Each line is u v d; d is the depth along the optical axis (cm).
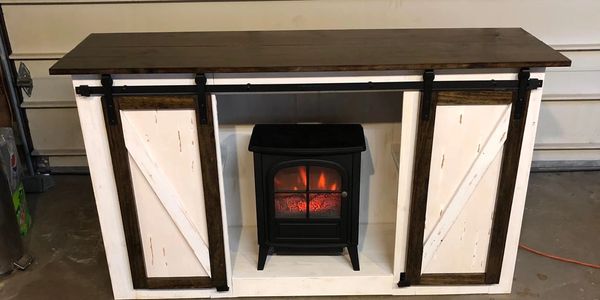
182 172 203
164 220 212
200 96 188
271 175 212
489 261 220
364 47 207
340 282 228
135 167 202
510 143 197
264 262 232
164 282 224
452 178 205
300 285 228
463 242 218
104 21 288
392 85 189
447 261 221
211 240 214
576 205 298
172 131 195
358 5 280
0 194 233
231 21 285
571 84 306
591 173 329
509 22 288
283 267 232
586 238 270
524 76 185
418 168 201
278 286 229
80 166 331
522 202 210
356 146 207
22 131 315
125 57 195
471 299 228
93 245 267
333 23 284
